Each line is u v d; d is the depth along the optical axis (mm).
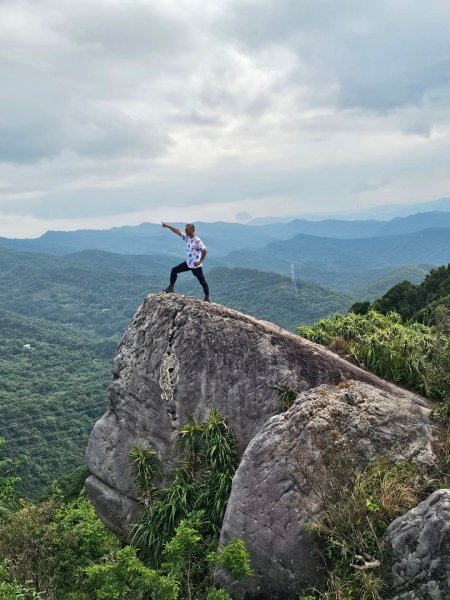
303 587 8562
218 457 11586
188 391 12867
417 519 7523
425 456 9398
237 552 8250
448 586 6945
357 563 7977
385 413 10047
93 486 13867
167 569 9828
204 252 14023
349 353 14562
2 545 11695
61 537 12164
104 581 9320
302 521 8680
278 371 12172
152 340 13742
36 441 110375
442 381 12750
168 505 11430
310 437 9430
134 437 13430
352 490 8664
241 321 13250
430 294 35500
